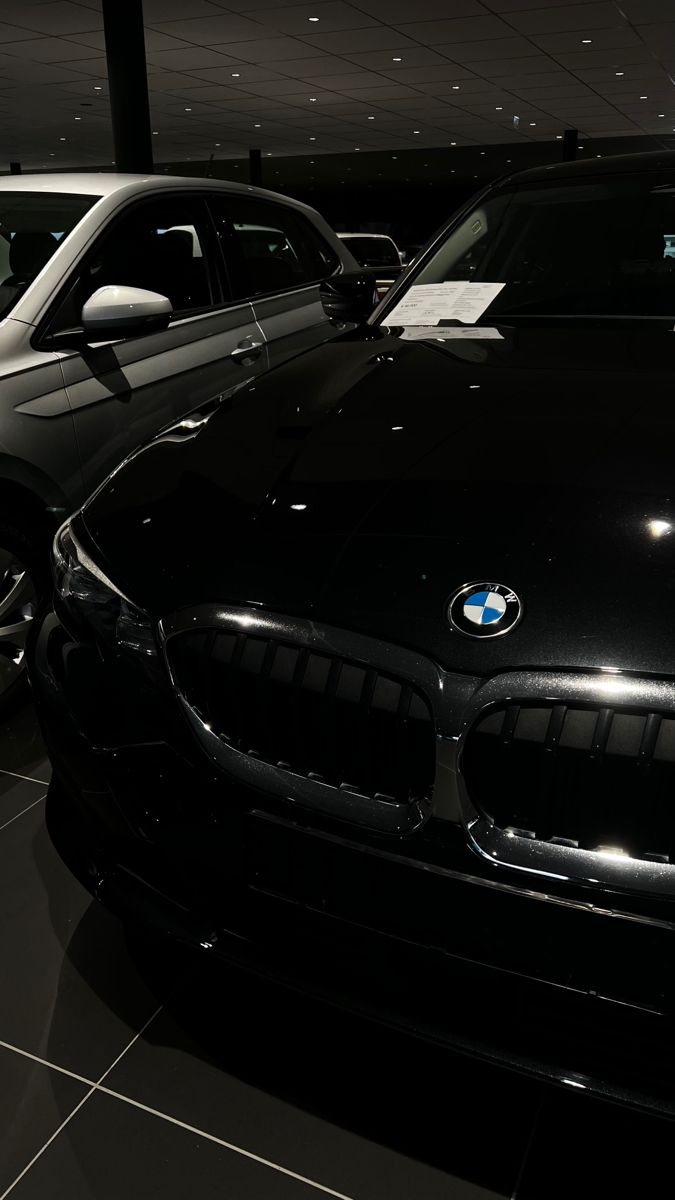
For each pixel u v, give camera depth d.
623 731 0.91
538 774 0.94
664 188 1.98
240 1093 1.30
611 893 0.91
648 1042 0.96
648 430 1.24
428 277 2.06
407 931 1.03
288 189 28.64
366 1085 1.31
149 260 2.67
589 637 0.94
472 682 0.96
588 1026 0.98
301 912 1.10
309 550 1.12
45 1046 1.38
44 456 2.20
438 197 28.59
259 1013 1.43
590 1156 1.20
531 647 0.95
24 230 2.52
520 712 0.94
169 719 1.14
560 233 1.97
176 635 1.12
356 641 1.01
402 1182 1.17
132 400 2.46
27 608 2.27
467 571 1.03
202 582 1.13
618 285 1.85
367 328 1.92
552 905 0.94
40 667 1.32
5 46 10.73
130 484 1.39
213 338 2.77
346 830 1.03
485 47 10.80
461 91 13.55
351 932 1.07
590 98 14.16
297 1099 1.29
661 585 0.97
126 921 1.30
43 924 1.62
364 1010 1.10
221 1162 1.21
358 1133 1.24
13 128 17.50
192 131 17.58
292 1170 1.19
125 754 1.19
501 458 1.21
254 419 1.46
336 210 30.02
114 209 2.57
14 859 1.79
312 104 14.62
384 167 23.39
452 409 1.38
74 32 10.07
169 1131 1.25
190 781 1.13
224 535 1.18
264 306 3.03
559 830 0.95
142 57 8.28
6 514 2.15
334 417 1.41
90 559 1.27
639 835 0.92
